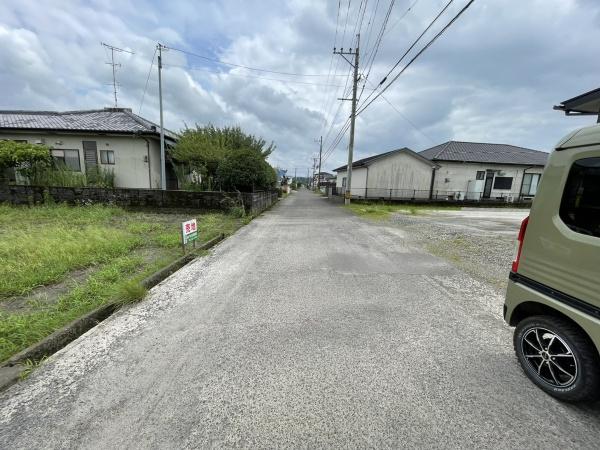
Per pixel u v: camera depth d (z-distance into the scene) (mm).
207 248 5754
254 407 1695
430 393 1824
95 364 2088
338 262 4816
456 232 7961
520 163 20484
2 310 2836
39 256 4250
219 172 11883
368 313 2951
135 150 13969
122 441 1457
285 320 2787
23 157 11047
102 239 5230
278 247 5852
